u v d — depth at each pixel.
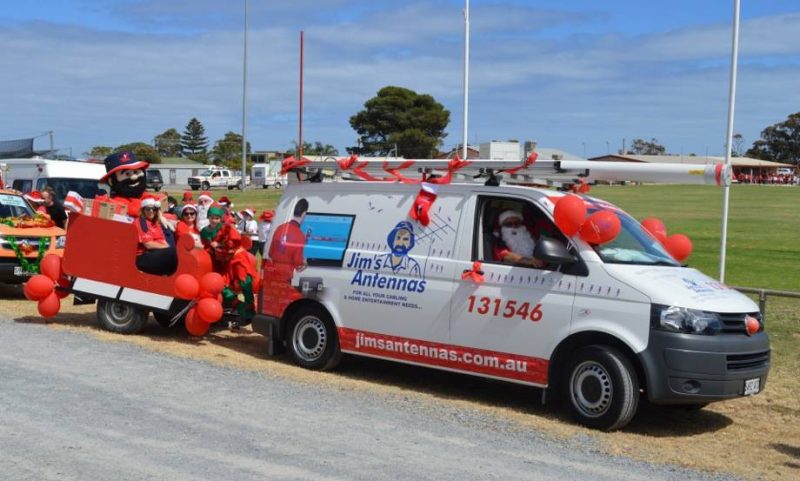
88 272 11.22
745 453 7.04
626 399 7.29
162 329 11.80
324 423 7.13
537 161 8.28
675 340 7.13
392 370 9.87
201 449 6.22
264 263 9.84
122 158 11.59
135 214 11.35
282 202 9.86
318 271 9.34
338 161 9.39
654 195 63.34
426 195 8.66
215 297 10.41
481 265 8.18
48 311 11.45
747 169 119.69
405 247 8.74
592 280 7.56
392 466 6.05
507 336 7.96
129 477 5.56
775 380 9.60
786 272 19.42
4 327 11.22
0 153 31.23
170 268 10.62
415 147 87.38
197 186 75.38
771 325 12.29
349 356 10.46
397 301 8.70
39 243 14.35
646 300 7.28
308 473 5.79
